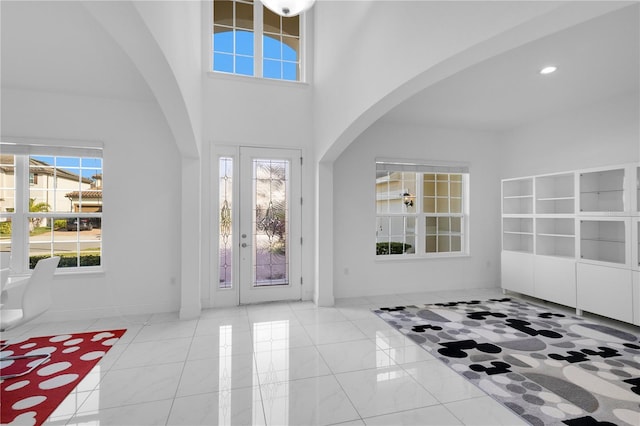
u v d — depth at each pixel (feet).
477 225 17.84
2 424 6.27
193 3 11.85
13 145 11.88
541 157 15.90
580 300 12.78
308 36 15.16
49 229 12.70
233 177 14.15
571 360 8.95
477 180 17.84
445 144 17.31
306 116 15.07
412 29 7.89
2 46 9.45
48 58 10.11
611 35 8.34
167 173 13.39
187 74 10.65
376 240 16.90
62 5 7.88
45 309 9.32
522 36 5.88
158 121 13.32
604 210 13.16
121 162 12.95
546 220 15.23
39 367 8.59
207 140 13.73
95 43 9.41
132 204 13.04
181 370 8.45
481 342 10.24
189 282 12.63
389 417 6.52
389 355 9.33
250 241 14.40
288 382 7.87
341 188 15.71
